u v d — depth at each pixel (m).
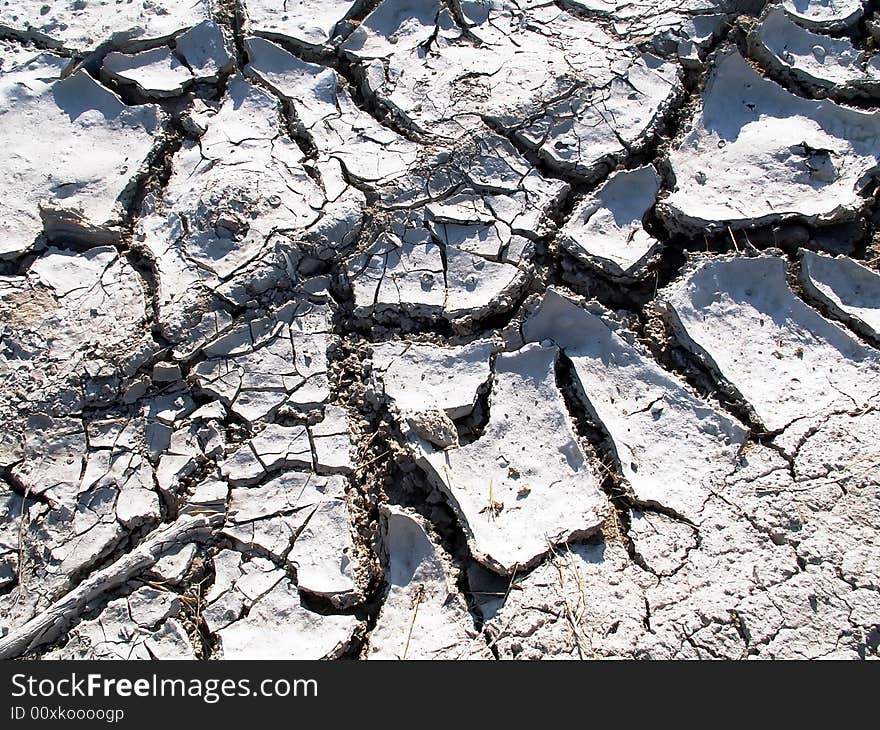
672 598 2.88
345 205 3.76
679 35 4.26
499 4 4.46
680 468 3.19
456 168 3.83
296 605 2.93
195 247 3.69
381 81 4.21
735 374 3.39
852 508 3.03
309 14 4.48
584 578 2.92
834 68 4.16
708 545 2.99
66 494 3.15
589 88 4.05
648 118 4.00
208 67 4.29
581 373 3.40
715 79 4.12
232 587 2.96
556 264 3.71
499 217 3.74
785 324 3.53
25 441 3.25
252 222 3.73
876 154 3.88
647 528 3.04
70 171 4.01
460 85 4.13
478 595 2.93
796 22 4.31
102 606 2.94
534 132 3.95
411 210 3.76
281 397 3.35
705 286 3.58
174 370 3.36
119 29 4.36
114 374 3.35
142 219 3.86
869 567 2.90
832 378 3.38
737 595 2.87
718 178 3.89
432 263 3.66
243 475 3.17
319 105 4.16
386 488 3.19
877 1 4.41
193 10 4.43
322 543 3.04
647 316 3.56
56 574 3.00
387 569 2.99
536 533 3.03
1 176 3.99
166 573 2.97
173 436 3.26
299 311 3.56
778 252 3.65
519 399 3.36
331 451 3.23
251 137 4.05
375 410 3.35
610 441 3.25
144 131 4.12
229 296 3.53
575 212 3.75
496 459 3.22
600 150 3.91
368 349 3.46
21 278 3.71
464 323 3.50
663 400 3.35
